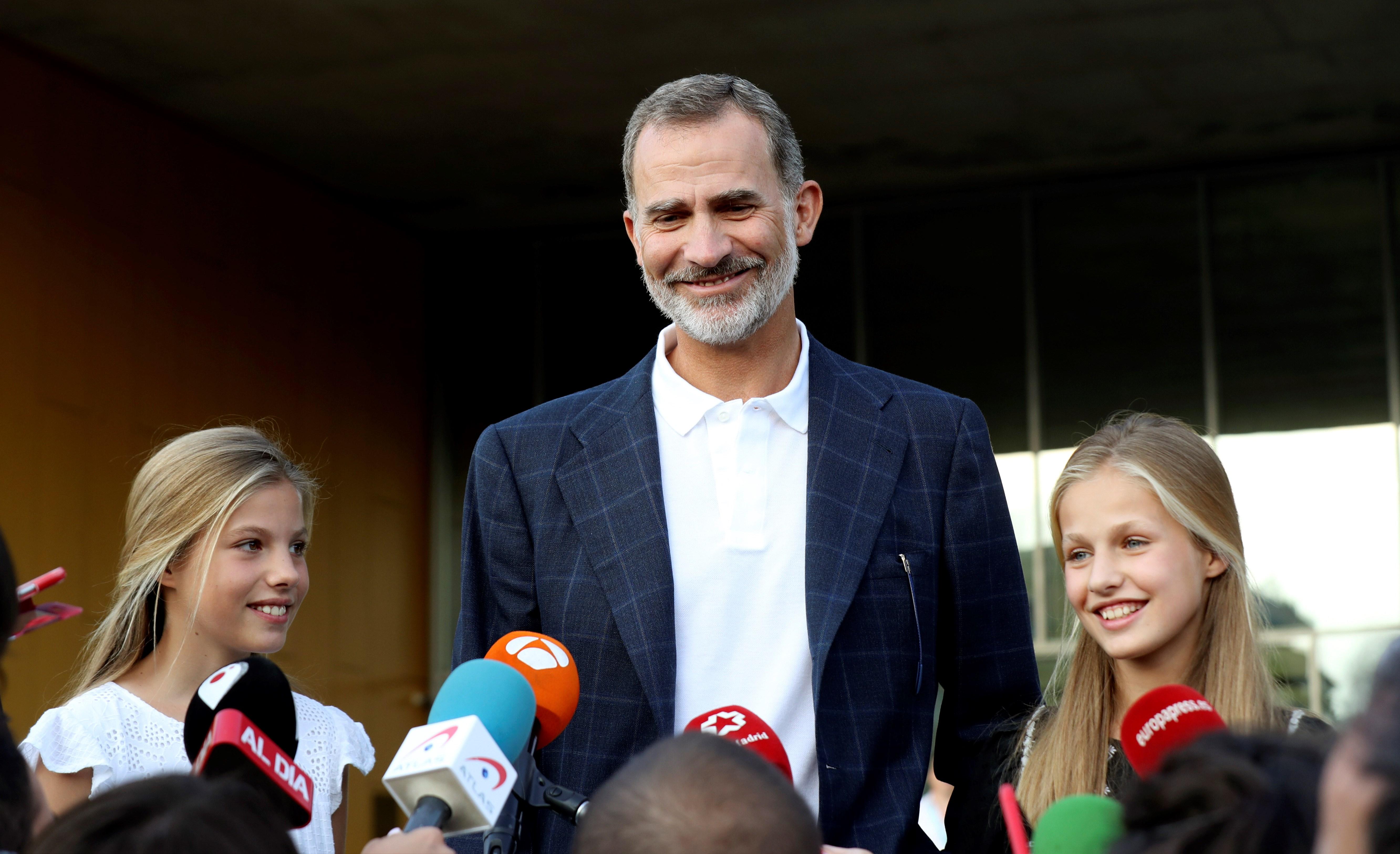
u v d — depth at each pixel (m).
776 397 2.60
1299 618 9.57
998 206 10.56
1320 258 9.99
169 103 8.96
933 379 10.47
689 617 2.51
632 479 2.59
